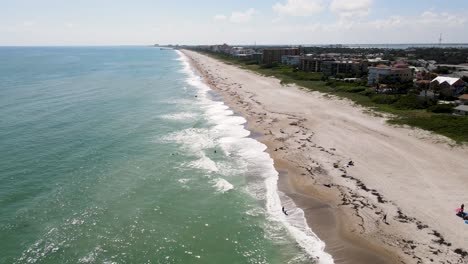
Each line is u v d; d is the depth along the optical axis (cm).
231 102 7488
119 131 5172
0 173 3566
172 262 2359
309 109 6450
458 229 2583
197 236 2633
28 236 2558
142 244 2527
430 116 5506
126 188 3331
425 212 2825
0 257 2331
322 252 2433
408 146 4306
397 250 2398
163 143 4644
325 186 3366
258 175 3669
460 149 4138
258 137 4938
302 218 2853
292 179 3556
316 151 4247
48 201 3048
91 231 2647
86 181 3456
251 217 2881
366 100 6969
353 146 4366
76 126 5394
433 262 2259
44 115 6062
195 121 5831
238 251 2470
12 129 5122
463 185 3250
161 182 3478
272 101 7319
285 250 2470
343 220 2791
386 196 3103
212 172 3725
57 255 2375
